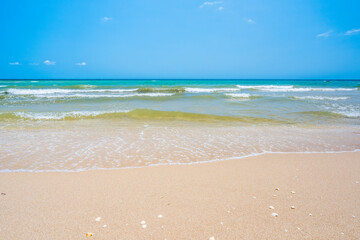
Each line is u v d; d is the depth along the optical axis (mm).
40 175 4156
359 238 2434
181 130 7961
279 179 4074
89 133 7363
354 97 17578
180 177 4141
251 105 13430
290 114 10883
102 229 2582
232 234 2510
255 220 2783
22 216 2820
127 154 5430
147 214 2902
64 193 3459
